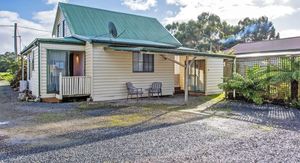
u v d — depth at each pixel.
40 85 11.44
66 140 5.47
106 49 12.52
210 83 15.68
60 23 16.34
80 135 5.89
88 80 12.13
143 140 5.48
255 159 4.34
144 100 12.69
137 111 9.30
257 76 11.52
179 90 16.91
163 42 16.34
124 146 5.05
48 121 7.47
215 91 15.97
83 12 15.34
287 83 10.59
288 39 26.50
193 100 12.66
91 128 6.59
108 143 5.25
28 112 8.99
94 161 4.23
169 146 5.06
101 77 12.44
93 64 12.11
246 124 7.09
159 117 8.12
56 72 11.88
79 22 14.38
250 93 11.41
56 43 11.59
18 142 5.32
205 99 13.03
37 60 11.52
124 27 16.06
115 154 4.58
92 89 12.15
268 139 5.57
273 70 11.12
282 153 4.65
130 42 13.23
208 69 15.54
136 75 13.80
